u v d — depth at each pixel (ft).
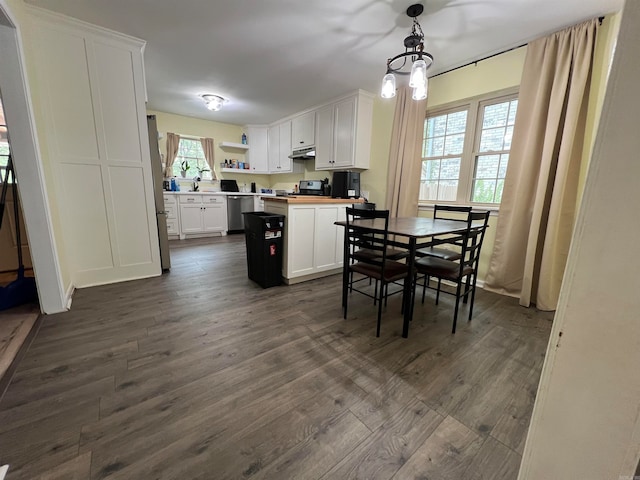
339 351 5.69
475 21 7.04
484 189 9.68
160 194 10.28
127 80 8.51
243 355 5.48
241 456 3.42
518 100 8.09
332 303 8.10
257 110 15.40
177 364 5.14
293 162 17.16
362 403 4.32
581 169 7.34
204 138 18.21
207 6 6.72
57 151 7.72
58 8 6.89
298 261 9.63
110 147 8.53
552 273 7.73
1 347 5.42
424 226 7.06
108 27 7.70
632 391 1.35
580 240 1.43
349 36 7.88
